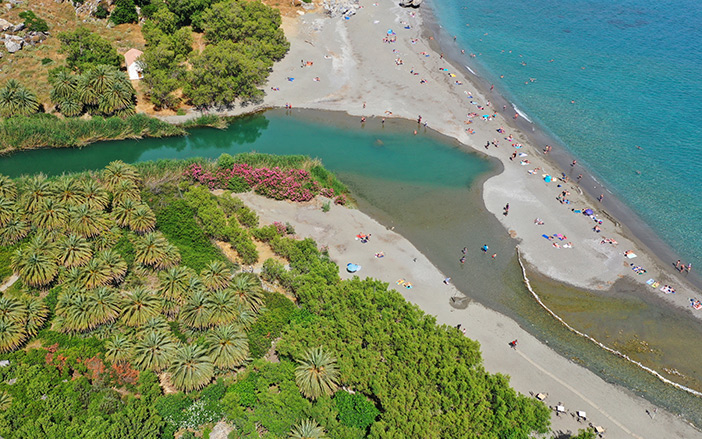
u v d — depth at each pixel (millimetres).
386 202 89625
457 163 99250
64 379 57656
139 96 112625
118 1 129250
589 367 63094
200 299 61750
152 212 78438
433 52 138500
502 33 151750
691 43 145375
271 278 71938
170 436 52219
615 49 142750
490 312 69688
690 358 64938
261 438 51656
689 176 97062
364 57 133250
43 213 74500
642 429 55906
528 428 51781
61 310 63281
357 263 76375
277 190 88625
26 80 109000
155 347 58062
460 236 82375
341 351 59000
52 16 123750
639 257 79500
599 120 112938
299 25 145000
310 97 117875
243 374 58625
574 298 72500
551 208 88188
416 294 71562
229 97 110625
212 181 90125
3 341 59344
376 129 108812
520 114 114812
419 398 53469
